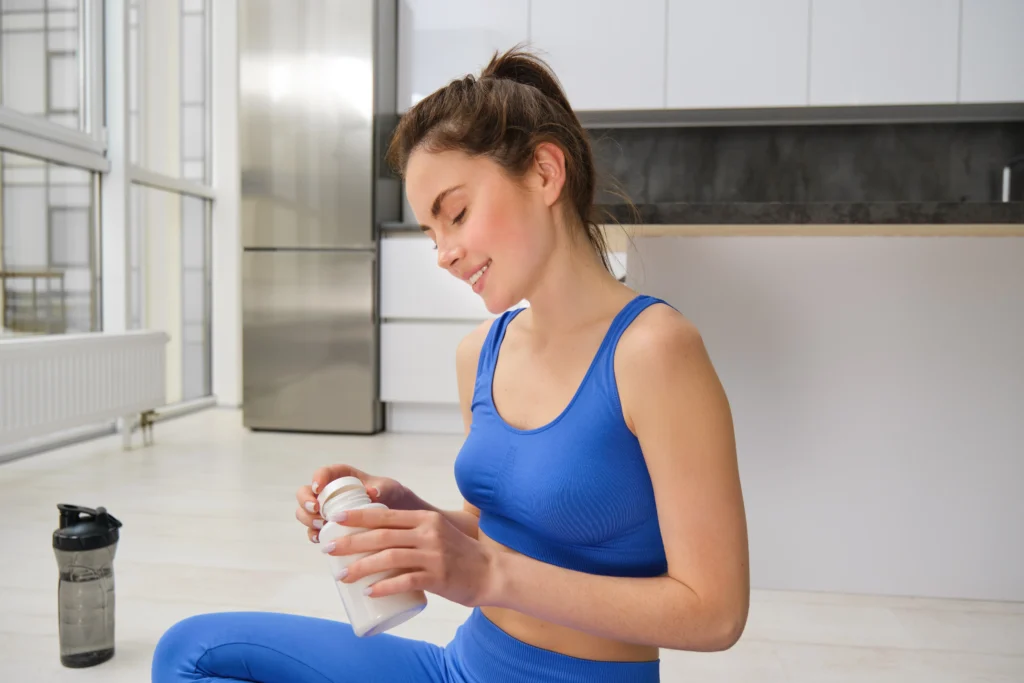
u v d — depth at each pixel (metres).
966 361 1.84
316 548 2.26
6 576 2.02
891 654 1.61
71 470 3.18
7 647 1.63
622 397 0.70
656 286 1.90
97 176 3.92
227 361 5.01
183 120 4.75
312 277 4.02
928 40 3.70
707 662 1.58
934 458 1.86
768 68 3.80
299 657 0.79
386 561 0.58
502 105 0.70
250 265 4.07
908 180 4.05
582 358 0.74
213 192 4.93
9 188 3.30
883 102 3.75
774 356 1.88
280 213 4.04
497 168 0.70
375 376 4.05
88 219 3.87
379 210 4.05
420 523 0.61
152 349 3.72
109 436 3.94
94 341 3.30
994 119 3.94
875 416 1.87
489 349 0.83
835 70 3.76
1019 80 3.67
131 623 1.75
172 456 3.47
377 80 3.96
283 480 3.05
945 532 1.86
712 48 3.83
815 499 1.89
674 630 0.64
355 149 3.96
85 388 3.26
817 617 1.77
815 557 1.90
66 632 1.55
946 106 3.80
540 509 0.72
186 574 2.05
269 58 4.00
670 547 0.67
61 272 3.66
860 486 1.88
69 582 1.54
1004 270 1.82
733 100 3.83
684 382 0.67
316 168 4.00
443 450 3.66
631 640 0.65
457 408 4.13
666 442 0.67
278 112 4.01
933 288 1.84
